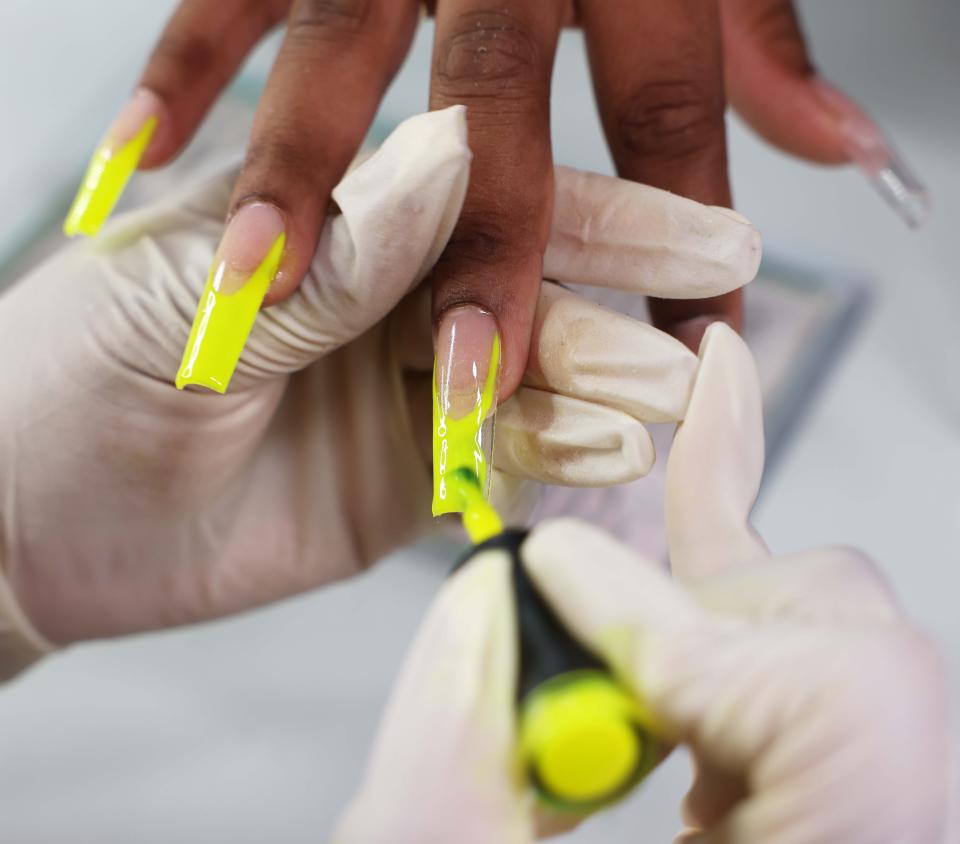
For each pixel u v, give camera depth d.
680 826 0.88
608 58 0.78
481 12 0.68
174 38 0.87
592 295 0.91
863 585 0.46
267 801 0.89
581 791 0.37
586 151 1.32
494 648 0.40
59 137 1.34
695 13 0.77
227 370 0.58
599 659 0.40
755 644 0.40
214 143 1.29
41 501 0.76
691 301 0.74
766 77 1.07
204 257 0.69
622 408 0.60
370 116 0.71
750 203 1.32
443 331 0.58
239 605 0.87
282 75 0.69
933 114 1.37
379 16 0.72
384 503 0.83
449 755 0.38
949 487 1.09
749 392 0.57
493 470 0.70
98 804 0.89
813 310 1.21
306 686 0.96
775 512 1.07
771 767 0.40
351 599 1.01
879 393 1.15
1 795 0.89
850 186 1.33
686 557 0.56
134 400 0.71
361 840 0.38
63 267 0.76
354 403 0.79
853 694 0.39
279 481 0.82
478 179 0.63
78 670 0.97
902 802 0.38
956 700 0.90
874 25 1.46
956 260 1.25
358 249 0.58
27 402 0.72
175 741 0.93
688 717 0.40
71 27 1.49
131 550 0.80
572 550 0.41
